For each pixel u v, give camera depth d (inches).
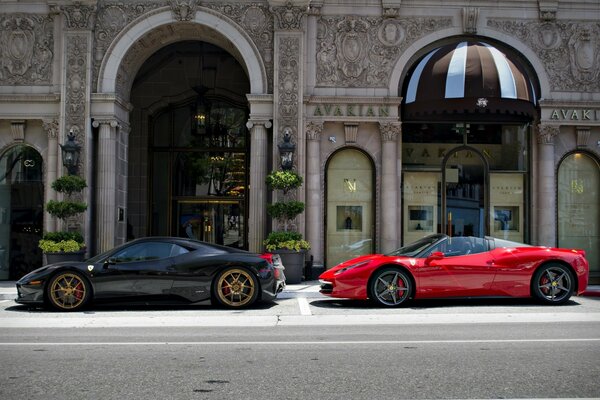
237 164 860.6
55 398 210.4
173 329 366.3
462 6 735.7
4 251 743.7
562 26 741.3
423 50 741.3
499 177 751.7
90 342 315.3
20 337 333.7
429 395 214.5
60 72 725.9
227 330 362.3
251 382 231.8
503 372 247.1
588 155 745.6
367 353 284.8
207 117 858.1
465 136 752.3
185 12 727.1
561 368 253.9
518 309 453.4
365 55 733.3
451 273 465.1
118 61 725.9
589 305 478.3
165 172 858.1
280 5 721.6
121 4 727.7
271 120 727.1
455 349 294.4
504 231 748.0
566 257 478.6
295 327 374.3
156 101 844.0
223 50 839.7
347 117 725.9
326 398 210.8
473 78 673.0
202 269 462.9
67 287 454.3
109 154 719.1
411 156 750.5
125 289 454.6
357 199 737.0
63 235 671.8
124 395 214.1
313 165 724.7
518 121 733.3
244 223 856.9
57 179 677.3
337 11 733.9
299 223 709.9
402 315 424.2
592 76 740.0
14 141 734.5
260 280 467.2
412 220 746.2
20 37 729.6
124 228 761.6
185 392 218.1
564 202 743.7
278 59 720.3
